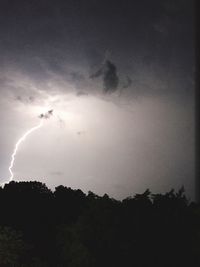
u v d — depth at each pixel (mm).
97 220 14039
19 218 27547
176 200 13016
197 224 12508
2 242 18219
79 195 33594
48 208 29203
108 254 13352
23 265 18281
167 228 12445
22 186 34031
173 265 12227
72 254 14820
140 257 12453
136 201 13344
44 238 22859
